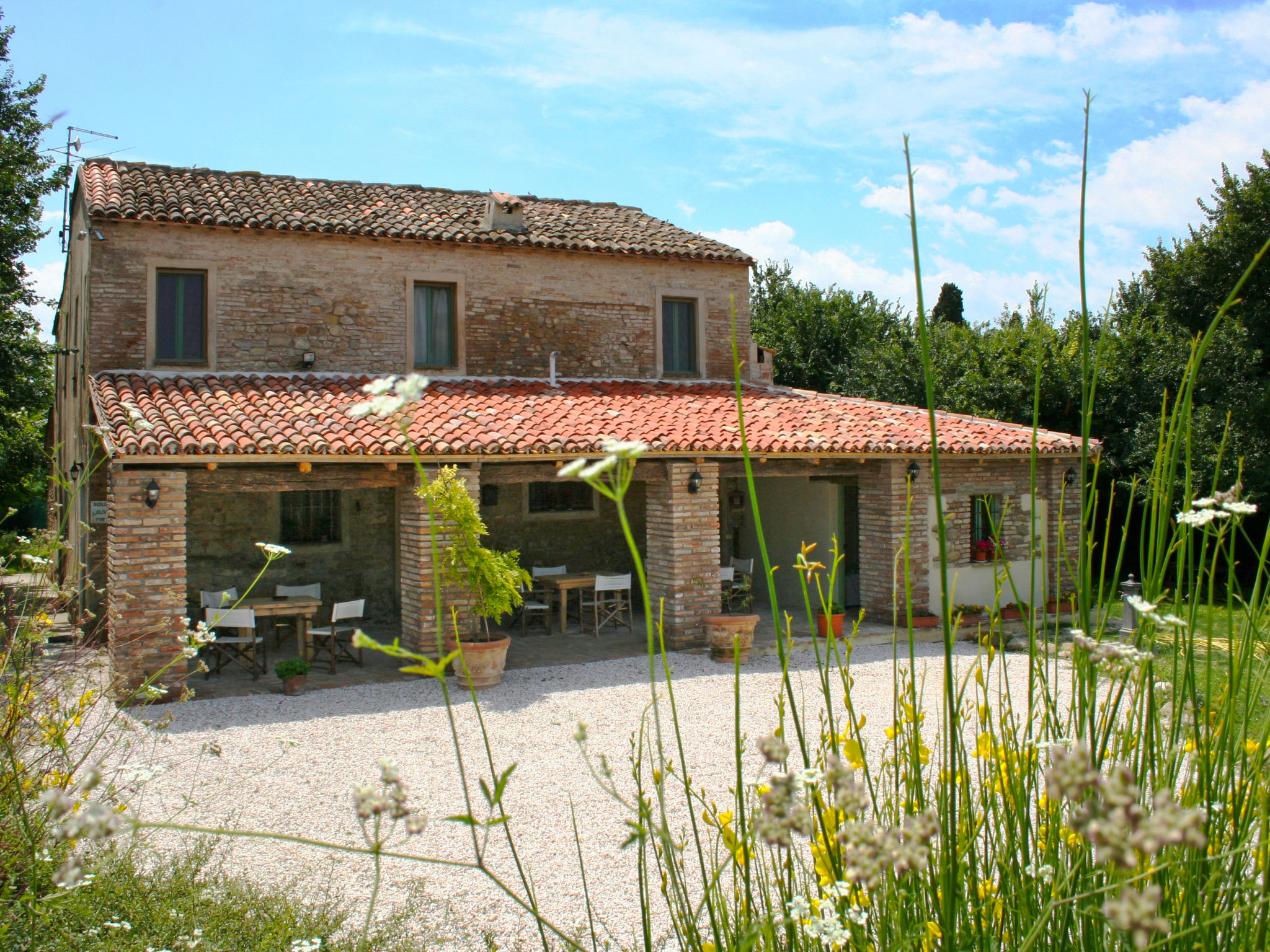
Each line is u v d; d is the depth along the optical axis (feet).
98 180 47.55
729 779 24.70
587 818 22.47
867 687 33.91
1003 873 7.13
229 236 45.62
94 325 43.01
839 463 45.80
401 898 18.11
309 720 31.40
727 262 56.44
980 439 46.34
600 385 51.44
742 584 50.49
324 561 47.50
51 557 13.74
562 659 40.88
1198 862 6.16
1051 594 48.98
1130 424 61.00
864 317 102.17
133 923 12.76
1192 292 67.51
